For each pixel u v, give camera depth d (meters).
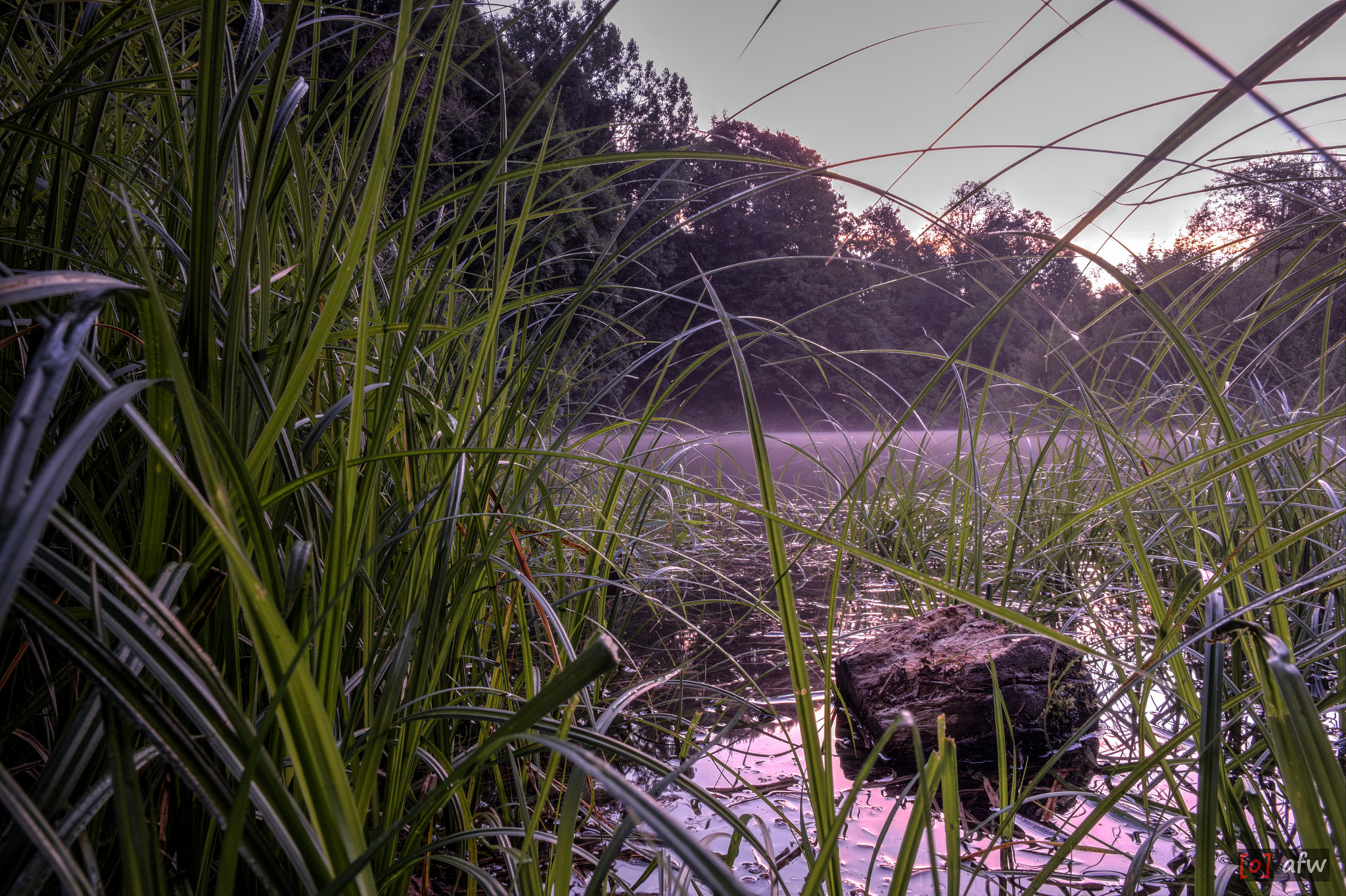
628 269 10.34
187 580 0.66
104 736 0.55
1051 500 2.90
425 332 1.58
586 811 1.28
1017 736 1.66
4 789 0.38
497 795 1.29
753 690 2.01
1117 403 2.84
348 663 0.93
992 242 11.88
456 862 0.68
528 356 1.49
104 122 1.31
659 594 3.09
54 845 0.38
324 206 0.94
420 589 0.96
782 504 4.96
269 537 0.53
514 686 1.53
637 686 1.04
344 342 1.18
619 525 2.03
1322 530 1.82
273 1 0.89
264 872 0.46
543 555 1.96
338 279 0.56
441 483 0.92
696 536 3.81
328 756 0.46
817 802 0.73
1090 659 1.99
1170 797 1.32
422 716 0.76
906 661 1.82
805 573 3.54
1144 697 1.16
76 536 0.42
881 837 0.76
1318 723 0.57
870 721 1.71
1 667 0.87
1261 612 1.01
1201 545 1.57
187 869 0.68
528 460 1.68
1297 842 1.03
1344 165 0.38
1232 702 1.03
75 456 0.31
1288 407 2.40
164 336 0.38
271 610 0.42
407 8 0.55
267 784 0.45
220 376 0.62
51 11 1.44
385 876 0.69
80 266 0.88
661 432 2.11
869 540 3.71
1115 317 4.83
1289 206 1.64
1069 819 1.31
